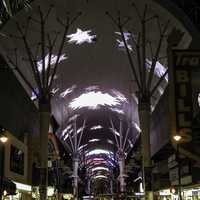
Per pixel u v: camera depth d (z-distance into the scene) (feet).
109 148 396.57
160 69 143.84
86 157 426.92
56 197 191.31
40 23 126.82
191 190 113.60
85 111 262.47
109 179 507.71
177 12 115.44
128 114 245.45
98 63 175.63
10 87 109.09
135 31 135.23
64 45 148.56
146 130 128.98
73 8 127.44
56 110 211.41
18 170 111.55
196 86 86.02
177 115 85.71
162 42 131.44
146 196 125.80
